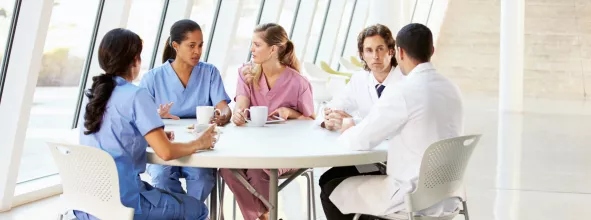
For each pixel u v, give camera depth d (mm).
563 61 16484
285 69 3746
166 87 3660
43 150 6238
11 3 4520
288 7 10938
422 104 2607
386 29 3412
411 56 2723
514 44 11773
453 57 17219
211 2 7695
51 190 5191
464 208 2768
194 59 3471
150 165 3377
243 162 2379
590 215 4676
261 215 3418
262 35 3580
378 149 2670
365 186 2760
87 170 2396
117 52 2510
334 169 3252
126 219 2355
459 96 2736
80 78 5785
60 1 5648
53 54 5734
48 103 5934
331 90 8984
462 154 2633
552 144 8227
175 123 3398
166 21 6891
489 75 17125
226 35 7891
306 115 3771
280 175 3584
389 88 2689
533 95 16656
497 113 11906
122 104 2482
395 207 2656
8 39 4582
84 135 2576
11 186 4668
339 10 12992
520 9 11727
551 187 5668
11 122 4598
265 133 3061
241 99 3725
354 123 2986
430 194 2566
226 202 5152
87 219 2529
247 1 8992
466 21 16984
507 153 7496
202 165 2414
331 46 13195
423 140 2625
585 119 11195
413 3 17109
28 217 4473
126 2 5574
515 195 5348
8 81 4602
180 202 2598
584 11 16297
